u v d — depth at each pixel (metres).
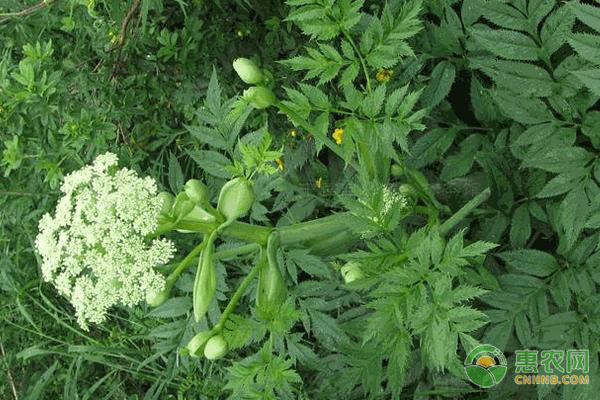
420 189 0.74
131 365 0.97
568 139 0.67
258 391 0.69
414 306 0.62
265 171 0.64
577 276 0.69
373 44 0.65
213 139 0.71
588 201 0.65
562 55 0.71
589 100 0.67
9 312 1.05
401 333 0.60
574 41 0.56
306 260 0.71
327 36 0.65
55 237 0.61
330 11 0.64
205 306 0.62
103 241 0.57
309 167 0.93
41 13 0.90
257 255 0.78
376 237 0.79
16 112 0.87
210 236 0.63
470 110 0.82
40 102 0.85
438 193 0.79
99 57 0.88
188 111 0.96
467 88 0.82
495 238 0.74
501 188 0.73
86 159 0.88
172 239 0.84
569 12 0.65
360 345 0.68
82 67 0.88
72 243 0.58
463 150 0.76
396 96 0.65
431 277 0.60
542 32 0.66
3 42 0.95
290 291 0.76
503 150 0.75
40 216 0.97
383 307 0.60
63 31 0.93
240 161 0.70
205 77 0.95
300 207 0.91
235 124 0.70
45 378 1.00
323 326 0.75
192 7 0.93
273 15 0.92
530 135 0.68
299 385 0.88
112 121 0.93
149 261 0.59
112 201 0.58
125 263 0.58
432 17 0.81
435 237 0.60
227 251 0.66
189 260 0.64
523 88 0.67
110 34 0.89
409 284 0.60
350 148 0.65
